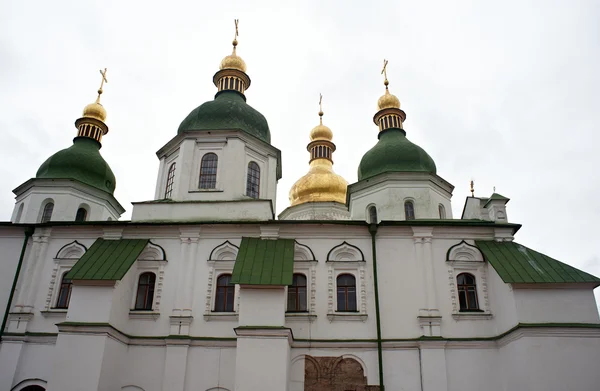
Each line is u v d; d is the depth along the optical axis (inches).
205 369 832.9
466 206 1047.6
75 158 1230.9
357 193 1175.6
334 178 1556.3
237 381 742.5
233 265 910.4
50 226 958.4
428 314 867.4
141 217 973.8
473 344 845.8
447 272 904.9
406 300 882.8
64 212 1162.6
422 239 924.0
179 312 869.8
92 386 753.6
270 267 834.2
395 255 917.8
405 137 1266.0
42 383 842.8
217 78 1275.8
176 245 933.8
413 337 855.7
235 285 899.4
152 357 846.5
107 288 821.9
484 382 823.1
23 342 867.4
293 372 836.0
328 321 871.7
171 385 818.8
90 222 942.4
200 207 982.4
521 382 765.9
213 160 1070.4
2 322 888.9
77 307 807.1
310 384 829.8
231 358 839.1
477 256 916.6
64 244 950.4
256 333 768.3
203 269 908.6
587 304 794.2
